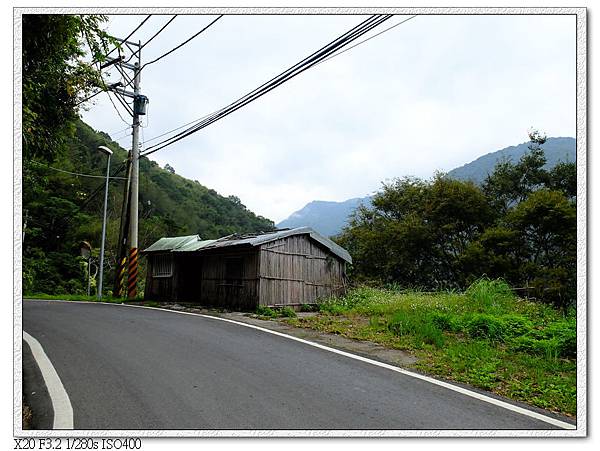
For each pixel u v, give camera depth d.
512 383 5.93
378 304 12.63
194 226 45.81
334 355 7.22
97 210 36.62
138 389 5.35
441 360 6.97
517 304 11.95
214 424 4.43
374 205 27.77
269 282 13.23
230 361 6.66
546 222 18.97
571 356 7.42
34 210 28.33
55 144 10.85
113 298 18.00
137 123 17.94
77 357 6.79
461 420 4.66
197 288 16.61
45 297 18.98
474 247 20.52
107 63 16.95
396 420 4.61
